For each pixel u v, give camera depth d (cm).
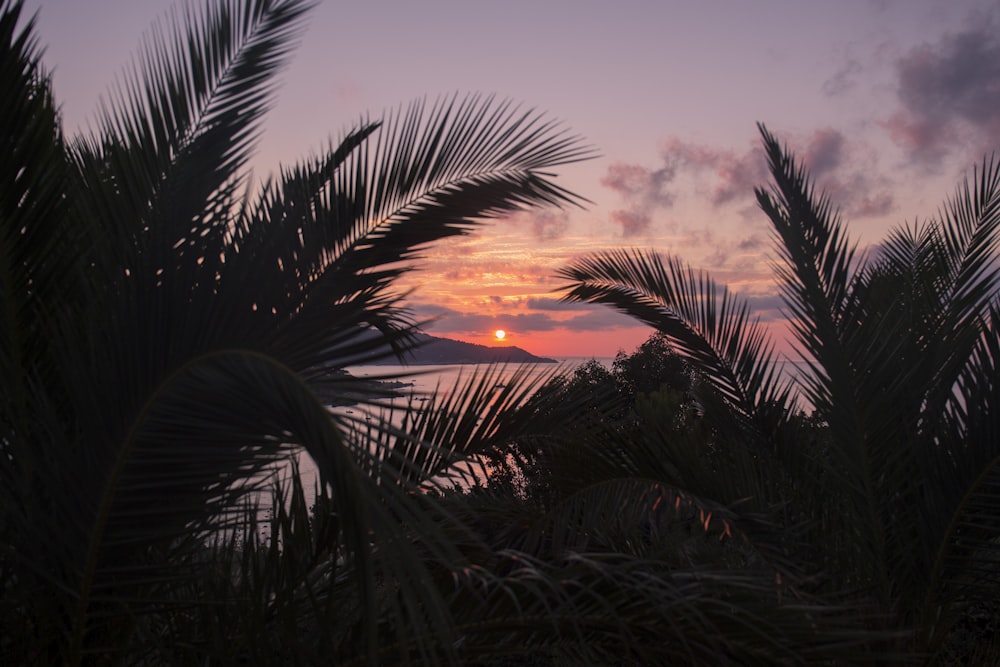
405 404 198
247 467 237
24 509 242
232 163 322
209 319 205
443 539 163
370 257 286
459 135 301
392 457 335
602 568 230
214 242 228
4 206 258
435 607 155
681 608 229
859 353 438
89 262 295
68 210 293
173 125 325
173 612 269
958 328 474
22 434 240
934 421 439
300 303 232
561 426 382
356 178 298
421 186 299
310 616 285
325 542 301
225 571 283
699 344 532
